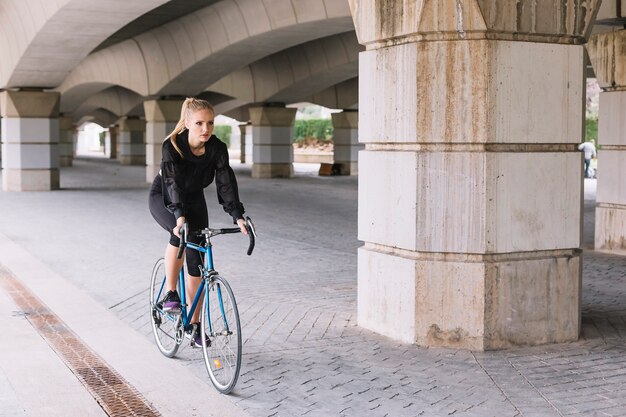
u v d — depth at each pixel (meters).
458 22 6.43
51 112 26.36
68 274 10.55
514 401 5.37
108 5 18.78
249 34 23.88
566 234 6.91
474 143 6.57
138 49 31.53
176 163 5.82
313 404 5.31
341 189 27.84
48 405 5.33
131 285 9.76
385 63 6.97
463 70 6.52
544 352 6.62
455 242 6.66
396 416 5.08
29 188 26.31
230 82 35.41
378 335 7.18
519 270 6.71
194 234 5.83
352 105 38.38
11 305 8.54
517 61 6.57
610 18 12.47
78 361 6.38
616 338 7.11
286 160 35.72
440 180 6.64
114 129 64.62
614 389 5.65
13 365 6.26
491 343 6.67
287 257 12.12
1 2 23.52
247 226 5.78
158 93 30.88
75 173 39.09
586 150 35.81
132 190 26.59
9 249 12.70
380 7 6.93
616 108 12.87
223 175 5.93
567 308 6.94
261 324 7.62
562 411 5.18
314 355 6.51
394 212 6.98
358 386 5.70
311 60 30.64
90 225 16.08
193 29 26.95
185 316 6.09
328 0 20.62
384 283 7.14
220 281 5.58
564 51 6.78
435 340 6.76
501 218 6.64
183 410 5.21
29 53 23.36
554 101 6.76
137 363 6.32
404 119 6.78
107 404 5.34
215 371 5.67
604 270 11.10
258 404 5.32
